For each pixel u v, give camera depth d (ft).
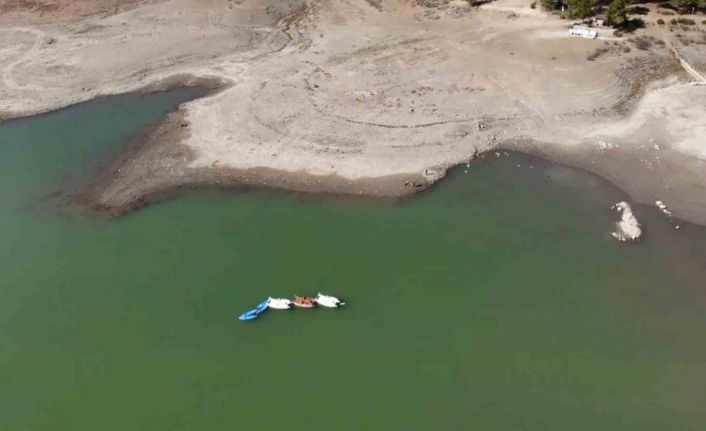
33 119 288.30
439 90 293.84
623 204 230.48
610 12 323.57
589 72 298.56
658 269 207.82
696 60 301.43
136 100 298.97
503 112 278.26
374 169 250.78
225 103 291.17
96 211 238.07
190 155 261.65
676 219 226.38
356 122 275.18
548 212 230.89
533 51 315.58
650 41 315.37
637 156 253.44
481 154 258.57
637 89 287.07
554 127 269.44
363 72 309.42
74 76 314.76
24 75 315.58
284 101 289.94
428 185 244.01
